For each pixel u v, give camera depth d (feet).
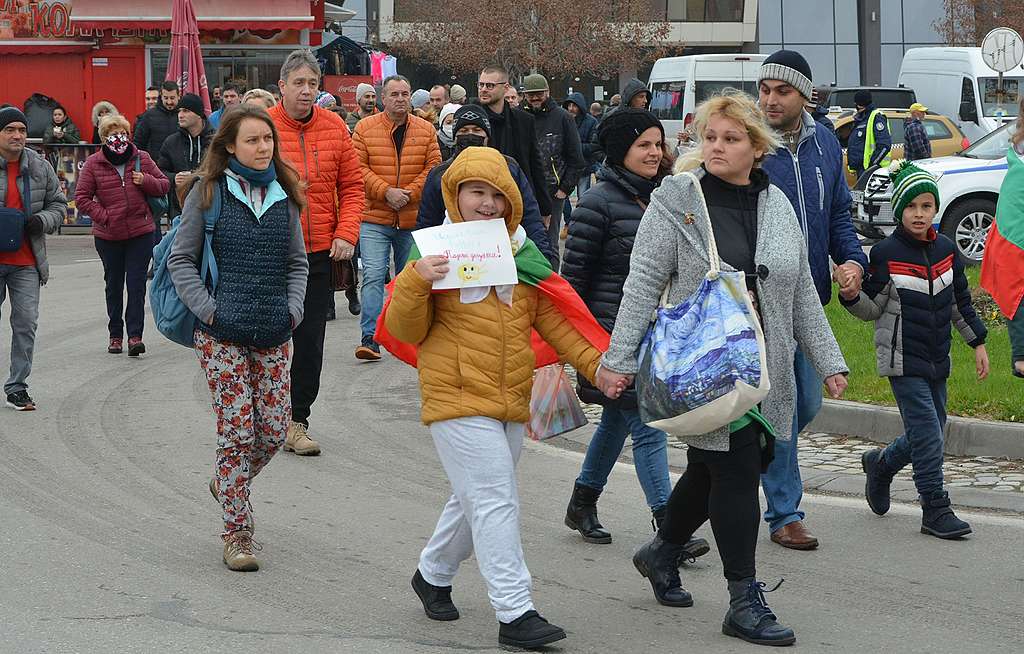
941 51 132.05
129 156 53.01
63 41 131.13
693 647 22.85
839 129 119.44
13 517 30.76
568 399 28.96
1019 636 23.67
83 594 25.41
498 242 22.59
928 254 29.96
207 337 26.94
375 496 33.42
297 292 27.61
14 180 42.78
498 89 44.68
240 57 132.67
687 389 21.62
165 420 41.88
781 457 29.07
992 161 80.89
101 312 66.28
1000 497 32.91
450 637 23.21
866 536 30.12
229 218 26.76
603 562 28.12
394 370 51.24
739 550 22.85
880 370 30.01
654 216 22.91
